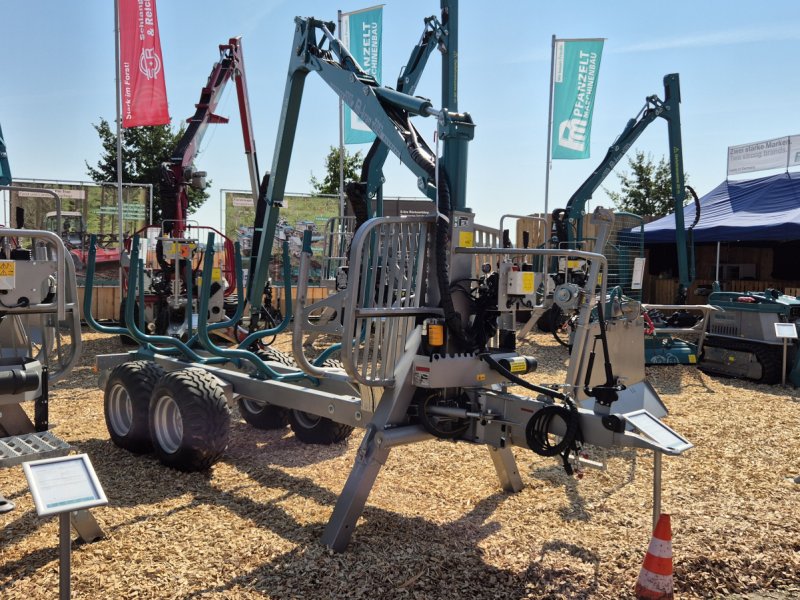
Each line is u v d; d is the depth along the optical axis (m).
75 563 3.28
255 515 3.92
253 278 6.39
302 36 5.46
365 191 7.41
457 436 3.86
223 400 4.61
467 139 3.76
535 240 14.73
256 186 8.94
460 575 3.26
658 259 17.00
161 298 8.87
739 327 8.96
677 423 6.40
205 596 2.99
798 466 5.13
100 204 14.14
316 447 5.32
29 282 3.48
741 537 3.80
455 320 3.59
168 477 4.55
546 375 8.59
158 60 11.80
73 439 5.45
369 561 3.36
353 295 3.38
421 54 9.27
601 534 3.79
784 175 14.73
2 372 3.36
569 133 13.20
